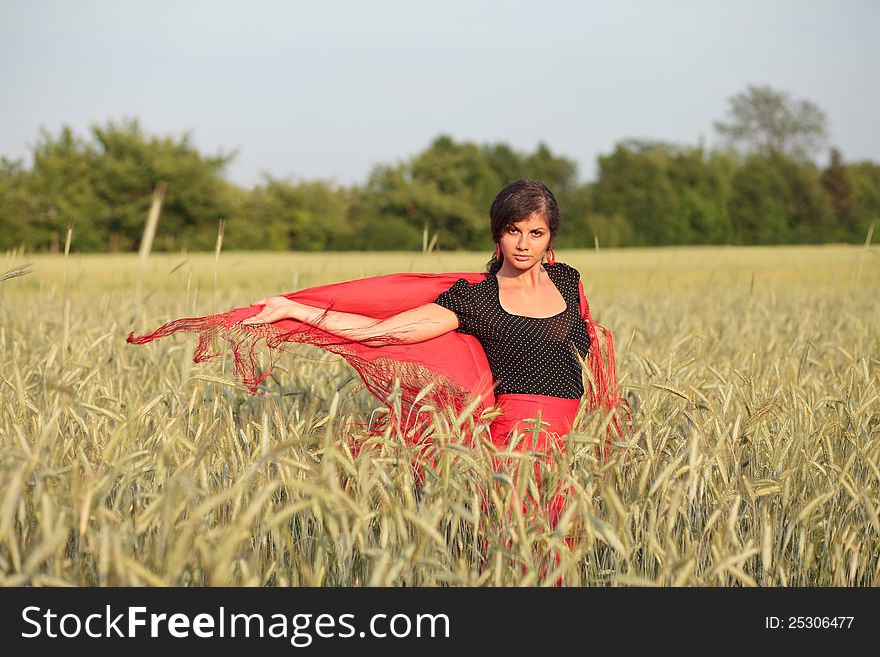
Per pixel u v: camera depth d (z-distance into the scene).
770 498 5.29
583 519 4.34
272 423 5.81
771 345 9.16
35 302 14.09
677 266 42.19
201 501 4.47
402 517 4.28
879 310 14.22
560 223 5.96
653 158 122.44
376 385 6.25
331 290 6.40
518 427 5.51
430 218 113.25
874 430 5.82
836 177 121.00
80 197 88.81
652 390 5.99
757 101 128.62
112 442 4.33
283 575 4.48
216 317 6.02
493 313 5.97
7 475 3.88
